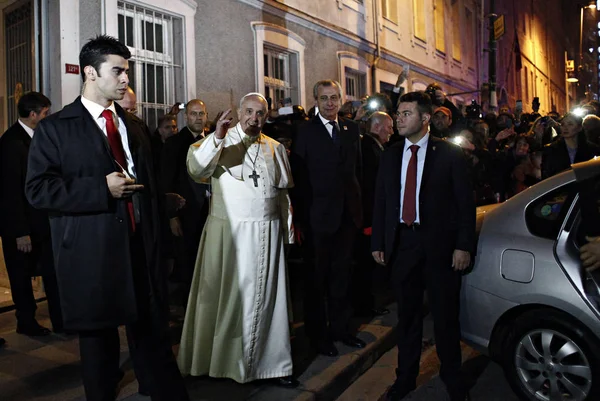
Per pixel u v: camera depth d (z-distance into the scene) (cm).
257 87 806
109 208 241
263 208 338
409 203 337
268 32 830
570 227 323
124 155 261
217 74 735
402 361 348
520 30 2664
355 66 1111
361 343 419
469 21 1964
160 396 265
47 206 236
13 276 427
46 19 546
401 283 343
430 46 1557
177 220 439
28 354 397
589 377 307
